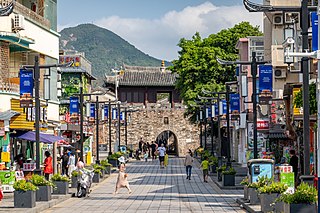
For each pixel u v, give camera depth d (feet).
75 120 155.33
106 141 296.92
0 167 101.19
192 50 222.48
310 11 63.98
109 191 113.70
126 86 318.45
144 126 299.99
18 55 128.06
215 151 244.42
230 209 80.94
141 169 191.83
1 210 75.15
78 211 79.46
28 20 126.82
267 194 70.23
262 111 157.79
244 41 177.68
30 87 103.50
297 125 106.32
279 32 124.06
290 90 109.40
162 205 86.89
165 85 315.99
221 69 217.36
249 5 62.34
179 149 300.61
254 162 84.07
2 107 112.57
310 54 47.73
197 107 225.97
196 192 110.01
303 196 55.36
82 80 208.64
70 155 143.23
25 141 130.72
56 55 149.79
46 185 87.66
